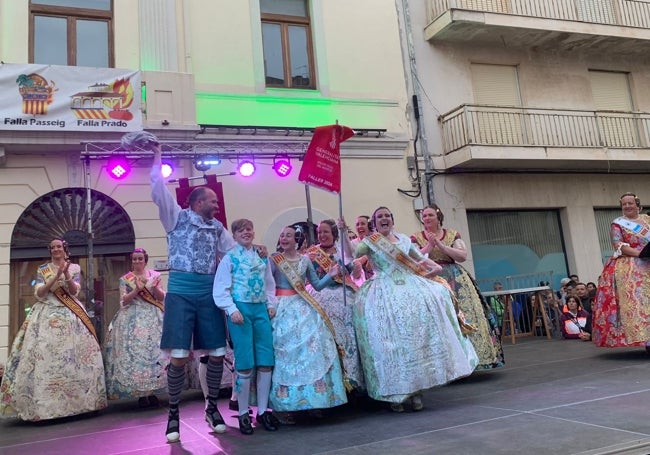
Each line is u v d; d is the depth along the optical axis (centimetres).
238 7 952
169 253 386
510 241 1097
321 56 996
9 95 773
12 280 790
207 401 397
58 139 794
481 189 1066
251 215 894
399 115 1026
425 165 1024
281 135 933
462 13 1023
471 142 995
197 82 905
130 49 877
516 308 1026
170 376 375
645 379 465
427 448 309
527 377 536
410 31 1071
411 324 416
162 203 375
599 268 1129
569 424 335
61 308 508
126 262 845
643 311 579
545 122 1130
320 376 393
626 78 1250
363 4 1045
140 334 541
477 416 380
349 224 945
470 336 558
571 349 739
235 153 827
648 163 1141
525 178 1105
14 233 786
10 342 777
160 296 562
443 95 1073
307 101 967
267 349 391
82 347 505
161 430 415
